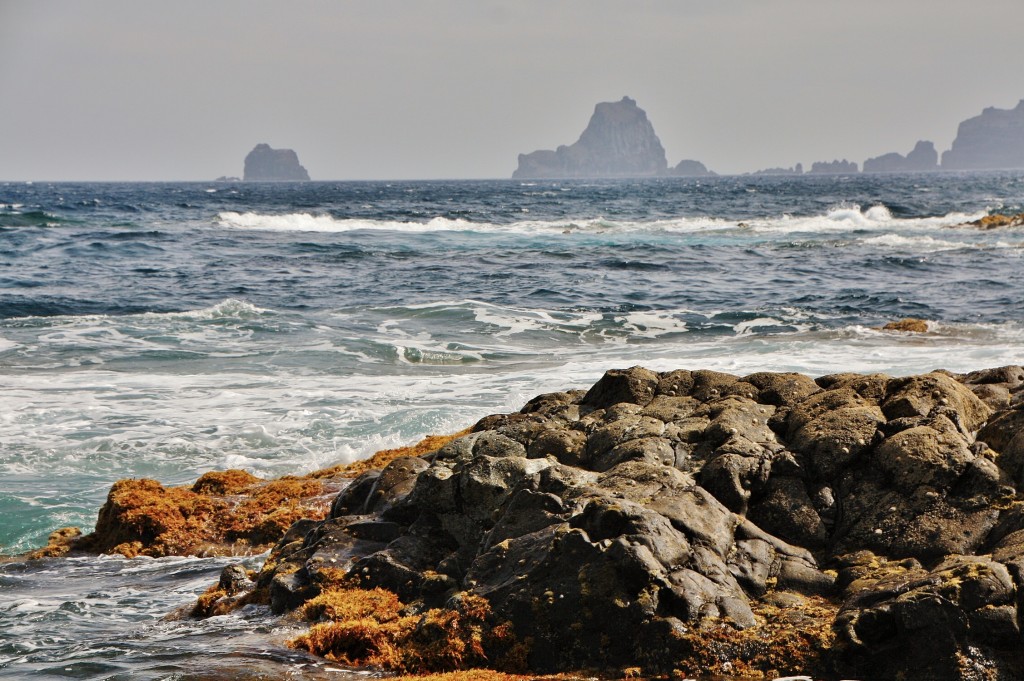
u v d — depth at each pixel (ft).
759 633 43.32
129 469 87.45
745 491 53.16
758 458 54.29
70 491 81.92
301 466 88.17
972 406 57.82
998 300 182.39
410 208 532.32
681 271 235.81
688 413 61.26
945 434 52.85
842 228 359.25
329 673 44.83
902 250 276.41
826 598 46.55
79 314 170.91
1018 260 245.04
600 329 159.84
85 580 63.57
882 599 42.96
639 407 63.77
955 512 49.39
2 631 52.80
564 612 44.57
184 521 73.41
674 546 46.16
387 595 51.93
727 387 64.95
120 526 71.77
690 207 538.88
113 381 120.16
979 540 47.42
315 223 386.73
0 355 133.49
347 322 163.53
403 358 136.26
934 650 40.65
